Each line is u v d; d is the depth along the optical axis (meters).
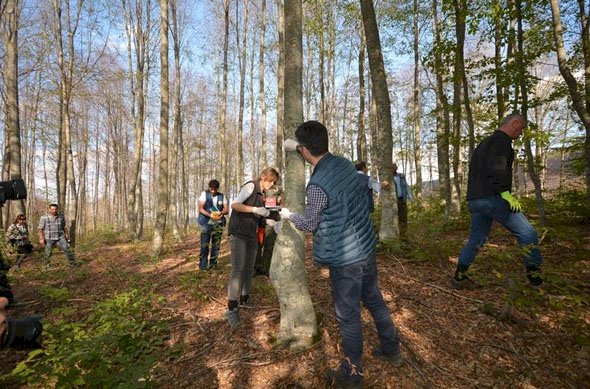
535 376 2.35
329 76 19.56
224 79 15.90
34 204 26.11
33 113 17.88
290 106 3.04
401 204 7.70
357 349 2.31
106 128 27.11
